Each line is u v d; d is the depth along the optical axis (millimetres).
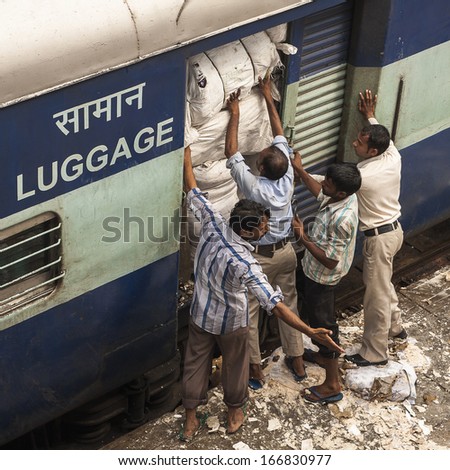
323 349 5816
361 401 6059
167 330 5770
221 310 5273
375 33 5941
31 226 4652
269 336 6703
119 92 4660
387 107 6270
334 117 6352
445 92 6586
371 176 5688
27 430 5336
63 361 5230
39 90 4312
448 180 7145
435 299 7027
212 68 5270
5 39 4148
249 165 6102
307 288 5758
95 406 5809
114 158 4832
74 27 4332
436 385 6266
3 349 4875
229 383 5609
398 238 5902
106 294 5234
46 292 4945
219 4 4820
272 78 5797
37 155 4480
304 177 5801
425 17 6082
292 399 6027
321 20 5801
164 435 5781
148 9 4566
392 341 6539
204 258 5215
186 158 5344
